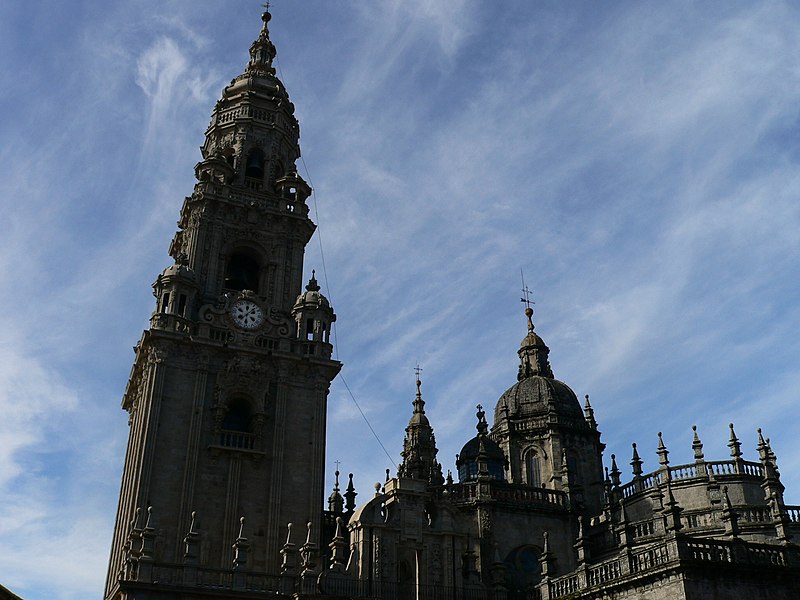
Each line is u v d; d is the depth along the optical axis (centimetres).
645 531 5178
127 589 4294
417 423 7781
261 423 5388
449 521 5391
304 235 6381
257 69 7250
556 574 5634
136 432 5425
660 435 5541
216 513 5066
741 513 4897
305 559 4756
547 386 7288
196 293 5681
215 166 6319
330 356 5800
